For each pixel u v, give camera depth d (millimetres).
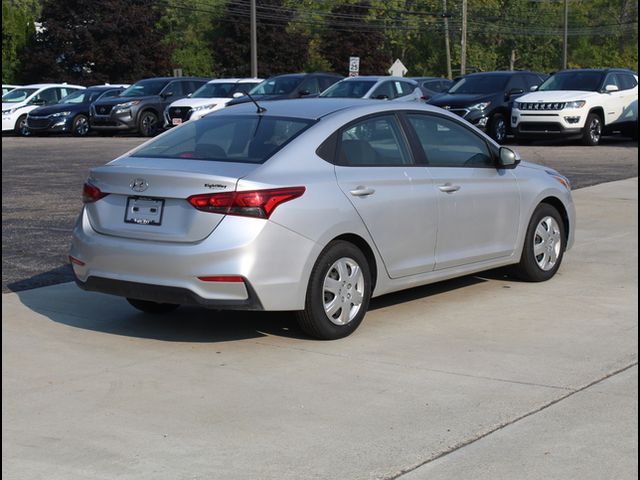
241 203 6441
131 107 31094
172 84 32281
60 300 8125
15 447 4992
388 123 7598
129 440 5086
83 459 4840
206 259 6418
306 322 6844
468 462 4766
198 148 7117
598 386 5910
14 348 6742
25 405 5613
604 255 10156
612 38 90625
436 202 7672
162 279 6562
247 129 7234
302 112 7422
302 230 6645
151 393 5828
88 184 7027
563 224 9117
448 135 8055
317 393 5816
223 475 4641
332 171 7000
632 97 24609
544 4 89750
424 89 26750
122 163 7047
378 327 7328
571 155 21031
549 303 8070
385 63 72688
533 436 5098
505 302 8109
